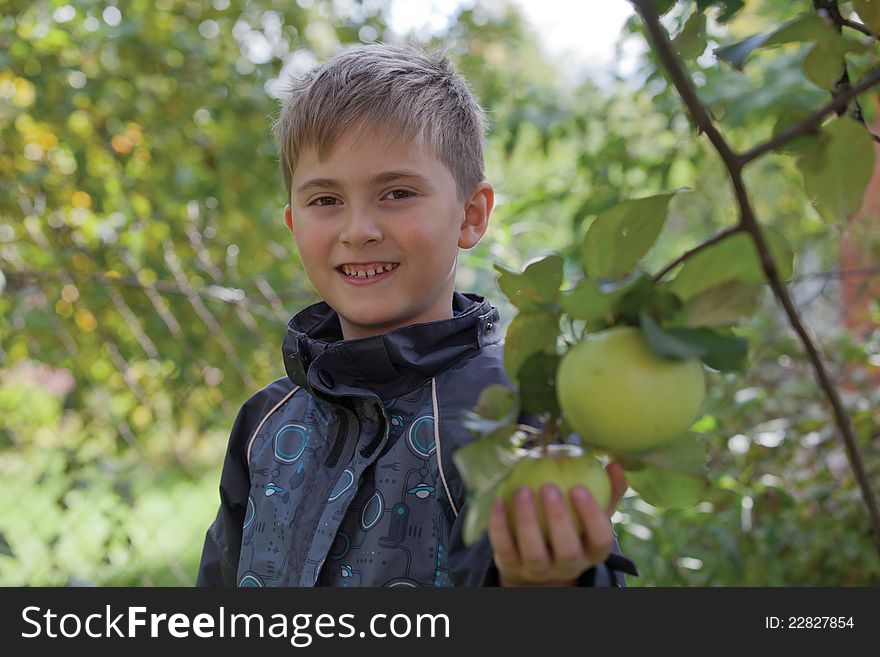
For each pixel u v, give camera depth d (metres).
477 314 1.36
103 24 3.30
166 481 4.59
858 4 0.90
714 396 2.40
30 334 3.05
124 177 3.31
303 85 1.45
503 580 0.88
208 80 3.39
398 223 1.32
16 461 3.21
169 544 4.02
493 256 2.29
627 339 0.68
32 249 2.94
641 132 3.48
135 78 3.35
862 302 2.99
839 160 0.84
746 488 2.25
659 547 2.23
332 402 1.34
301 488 1.35
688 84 0.63
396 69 1.41
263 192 3.44
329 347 1.32
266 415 1.52
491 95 3.63
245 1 3.50
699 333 0.67
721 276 0.69
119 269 3.10
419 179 1.34
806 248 3.71
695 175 3.95
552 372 0.74
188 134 3.40
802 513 2.31
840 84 0.93
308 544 1.28
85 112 3.31
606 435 0.68
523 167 4.07
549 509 0.74
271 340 3.21
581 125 3.41
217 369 3.18
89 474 2.84
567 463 0.77
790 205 4.00
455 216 1.40
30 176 3.05
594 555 0.77
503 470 0.71
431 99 1.39
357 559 1.22
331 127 1.34
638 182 3.50
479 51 4.02
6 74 3.22
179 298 3.16
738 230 0.65
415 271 1.33
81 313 3.10
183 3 3.48
